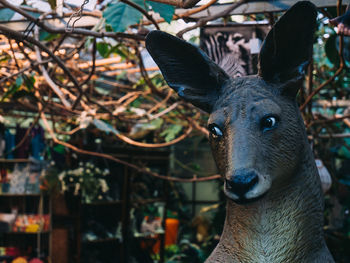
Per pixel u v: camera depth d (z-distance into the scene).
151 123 4.31
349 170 3.79
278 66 1.19
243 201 1.04
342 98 3.46
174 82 1.26
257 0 1.74
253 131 1.11
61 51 2.83
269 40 1.17
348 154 3.70
